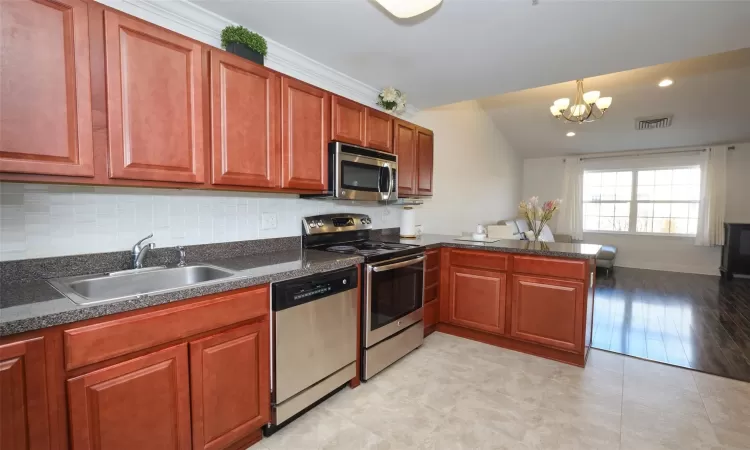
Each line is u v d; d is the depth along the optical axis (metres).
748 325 3.51
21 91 1.13
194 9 1.82
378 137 2.82
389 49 2.28
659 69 4.04
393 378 2.38
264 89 1.91
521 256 2.78
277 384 1.73
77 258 1.55
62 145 1.23
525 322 2.78
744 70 3.96
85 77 1.27
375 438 1.76
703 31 1.98
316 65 2.50
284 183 2.04
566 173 7.31
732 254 5.62
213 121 1.67
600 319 3.70
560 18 1.87
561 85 4.62
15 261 1.39
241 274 1.65
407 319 2.68
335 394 2.17
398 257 2.53
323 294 1.95
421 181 3.48
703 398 2.14
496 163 6.34
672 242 6.41
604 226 7.12
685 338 3.16
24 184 1.40
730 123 5.17
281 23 1.97
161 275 1.74
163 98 1.49
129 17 1.37
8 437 0.97
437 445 1.71
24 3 1.12
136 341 1.22
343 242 2.94
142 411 1.25
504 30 2.01
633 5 1.73
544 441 1.74
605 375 2.44
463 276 3.10
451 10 1.81
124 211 1.69
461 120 4.94
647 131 5.73
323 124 2.29
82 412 1.11
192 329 1.37
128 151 1.39
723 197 5.89
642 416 1.96
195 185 1.63
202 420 1.44
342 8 1.82
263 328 1.67
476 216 5.58
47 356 1.03
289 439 1.74
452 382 2.33
